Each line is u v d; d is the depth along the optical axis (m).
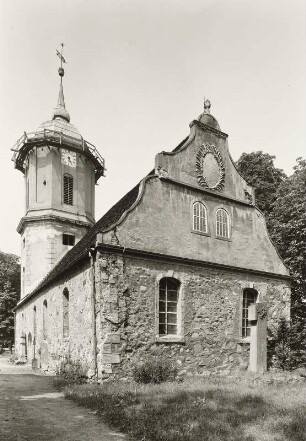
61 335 17.19
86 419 7.93
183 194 16.17
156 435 6.48
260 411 7.86
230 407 8.23
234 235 17.83
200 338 15.26
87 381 13.00
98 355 12.73
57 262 26.16
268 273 18.62
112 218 16.23
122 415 7.77
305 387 11.44
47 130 27.62
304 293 23.55
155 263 14.55
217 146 18.14
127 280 13.62
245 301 17.81
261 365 15.16
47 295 20.55
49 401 9.86
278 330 17.97
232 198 18.03
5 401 9.79
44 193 27.00
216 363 15.52
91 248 13.23
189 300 15.27
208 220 16.89
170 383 11.93
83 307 14.27
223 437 6.37
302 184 23.47
